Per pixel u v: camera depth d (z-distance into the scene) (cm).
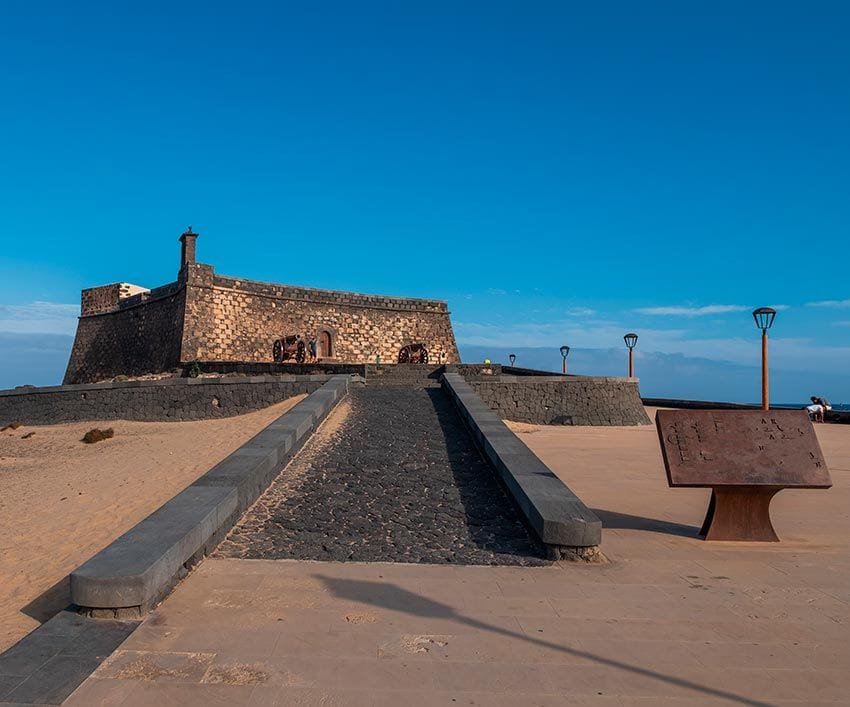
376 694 418
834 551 771
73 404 2728
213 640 499
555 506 787
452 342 4616
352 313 4194
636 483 1239
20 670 450
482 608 573
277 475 1090
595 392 2473
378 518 905
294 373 2883
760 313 1652
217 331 3569
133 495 1261
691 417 840
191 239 3650
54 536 997
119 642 495
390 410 1733
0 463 1942
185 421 2458
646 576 672
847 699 417
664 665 463
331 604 579
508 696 418
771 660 472
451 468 1176
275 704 404
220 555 741
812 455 812
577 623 539
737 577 668
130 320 4109
